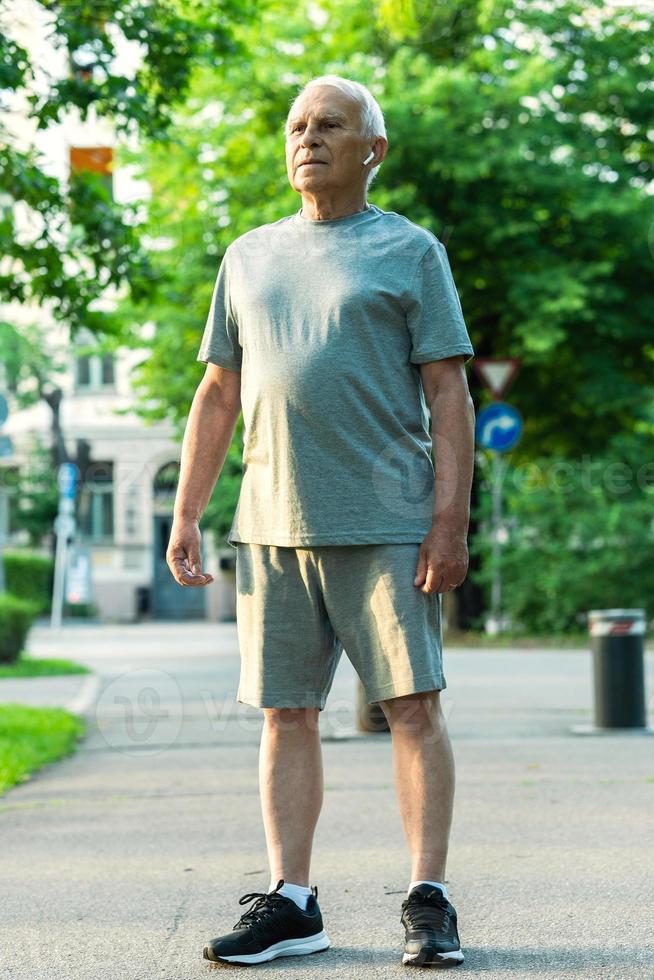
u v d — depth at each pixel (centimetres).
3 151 1012
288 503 414
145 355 2409
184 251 2178
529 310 2166
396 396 416
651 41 2311
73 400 3766
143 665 1903
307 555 417
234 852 607
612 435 2464
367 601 413
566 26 2294
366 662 416
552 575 2169
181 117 2178
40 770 912
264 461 422
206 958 417
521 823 657
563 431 2489
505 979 391
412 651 408
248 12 1044
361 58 2166
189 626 3362
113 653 2247
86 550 3256
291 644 422
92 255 1063
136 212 1067
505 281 2234
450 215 2244
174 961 423
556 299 2173
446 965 406
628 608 2166
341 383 412
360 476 412
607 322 2306
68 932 464
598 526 2169
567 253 2323
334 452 412
